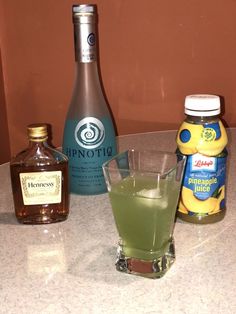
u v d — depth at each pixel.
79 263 0.43
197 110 0.46
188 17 0.82
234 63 0.85
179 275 0.40
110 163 0.44
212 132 0.47
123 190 0.41
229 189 0.59
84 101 0.56
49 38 0.83
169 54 0.84
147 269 0.40
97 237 0.48
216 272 0.41
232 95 0.87
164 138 0.82
